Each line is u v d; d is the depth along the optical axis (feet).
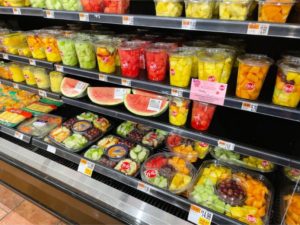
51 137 6.36
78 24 7.13
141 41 5.01
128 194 5.22
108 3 4.43
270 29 3.19
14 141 7.22
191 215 4.44
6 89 8.68
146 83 4.58
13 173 6.60
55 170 5.98
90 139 6.26
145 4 5.91
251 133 4.61
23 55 6.46
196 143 5.75
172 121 4.80
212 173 5.00
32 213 6.54
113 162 5.51
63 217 6.22
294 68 3.29
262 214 4.19
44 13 5.30
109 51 4.89
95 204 5.27
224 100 3.93
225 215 4.23
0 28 7.52
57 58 5.89
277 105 3.58
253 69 3.58
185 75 4.21
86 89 6.13
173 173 5.05
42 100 8.18
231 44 4.91
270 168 5.05
